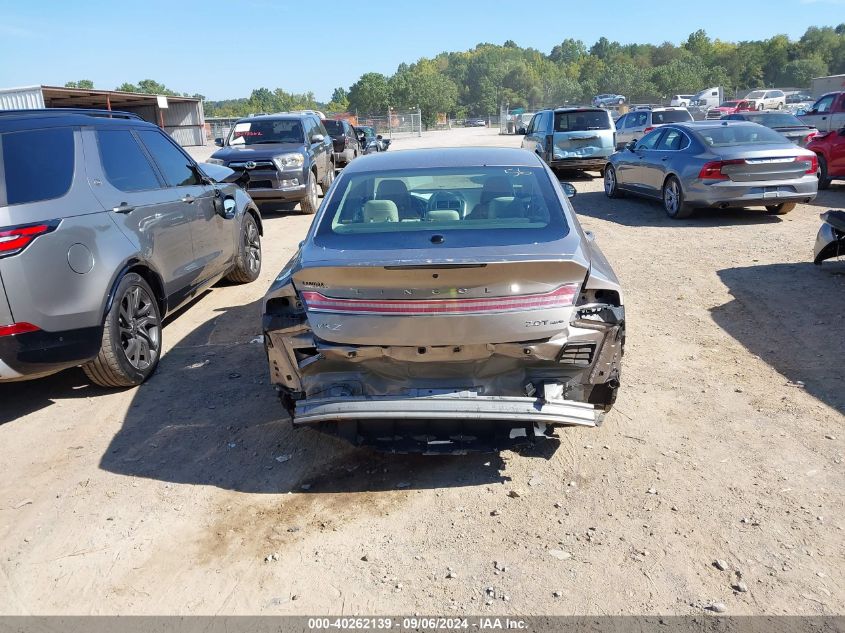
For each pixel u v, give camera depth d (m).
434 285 3.19
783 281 7.14
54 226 4.21
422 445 3.53
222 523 3.34
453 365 3.42
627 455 3.85
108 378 4.75
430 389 3.47
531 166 4.39
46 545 3.21
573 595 2.78
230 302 7.12
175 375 5.16
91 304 4.41
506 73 168.00
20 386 5.07
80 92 25.88
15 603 2.84
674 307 6.47
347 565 3.01
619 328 3.45
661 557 2.99
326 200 4.13
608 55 186.50
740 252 8.55
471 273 3.17
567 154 16.50
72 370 5.35
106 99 28.92
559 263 3.18
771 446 3.89
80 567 3.05
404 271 3.16
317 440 4.13
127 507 3.49
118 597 2.86
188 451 4.04
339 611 2.74
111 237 4.68
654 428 4.14
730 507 3.33
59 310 4.22
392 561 3.03
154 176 5.71
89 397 4.83
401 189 4.11
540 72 175.25
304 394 3.67
